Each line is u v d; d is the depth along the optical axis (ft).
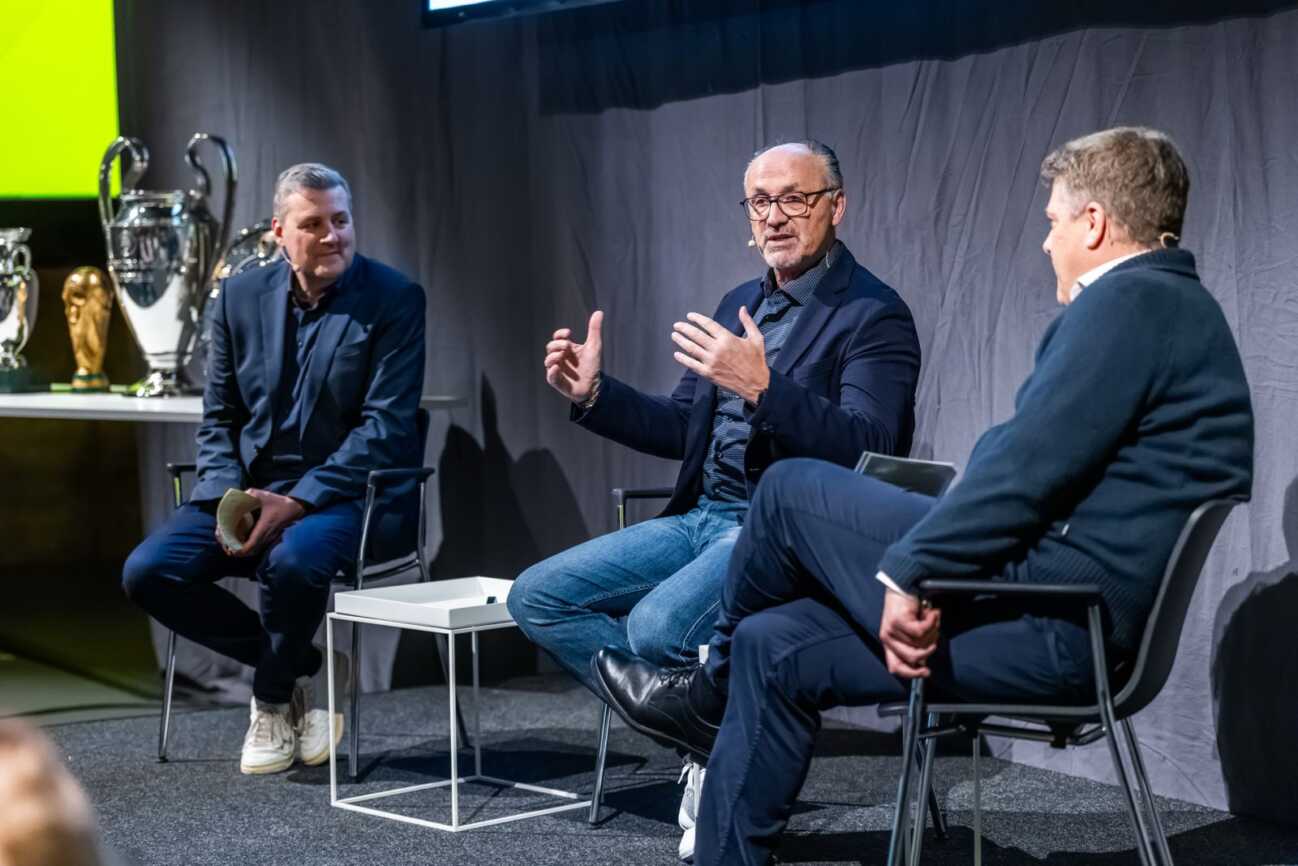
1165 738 9.44
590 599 8.98
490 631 13.82
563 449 13.37
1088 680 6.06
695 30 12.05
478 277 13.71
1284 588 8.63
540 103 13.26
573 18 12.95
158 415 12.05
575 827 9.08
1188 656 9.23
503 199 13.55
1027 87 9.95
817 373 8.82
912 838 6.70
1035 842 8.55
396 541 11.03
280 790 10.14
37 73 16.29
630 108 12.64
